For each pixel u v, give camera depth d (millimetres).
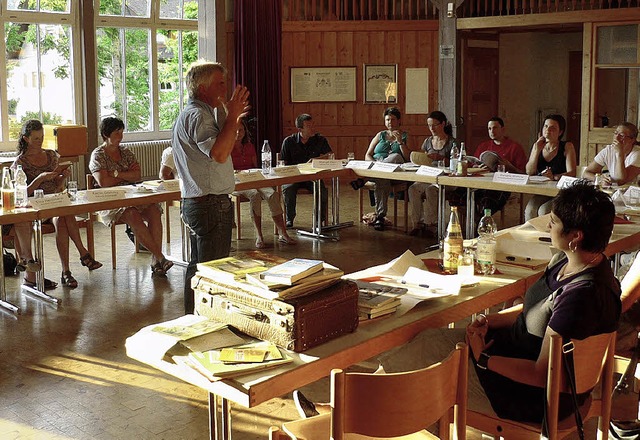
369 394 2205
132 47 11656
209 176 4723
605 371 2836
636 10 9219
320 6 11680
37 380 4258
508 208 9773
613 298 2646
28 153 6230
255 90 11273
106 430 3645
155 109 12031
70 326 5172
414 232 8047
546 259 3707
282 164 7664
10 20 10055
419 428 2309
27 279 6051
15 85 10250
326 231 8266
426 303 3102
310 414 2836
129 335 4988
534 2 10523
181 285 6211
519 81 12992
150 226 6562
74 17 10594
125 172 6785
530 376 2664
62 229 6098
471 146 12062
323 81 11672
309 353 2564
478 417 2812
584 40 9688
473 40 11711
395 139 8328
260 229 7566
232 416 3783
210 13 10273
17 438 3561
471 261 3514
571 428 2715
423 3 11711
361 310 2891
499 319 3082
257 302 2646
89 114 10484
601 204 2635
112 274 6547
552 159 6996
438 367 2307
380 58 11570
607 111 9883
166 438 3562
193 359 2490
